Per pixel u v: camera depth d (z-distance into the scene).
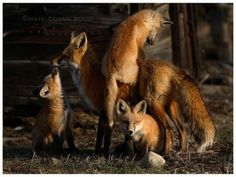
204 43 31.84
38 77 17.02
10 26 17.05
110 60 12.41
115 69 12.34
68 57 12.77
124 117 12.06
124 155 12.63
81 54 12.76
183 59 18.45
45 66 16.91
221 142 13.74
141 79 12.43
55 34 16.67
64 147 14.15
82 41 12.78
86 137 15.45
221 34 31.22
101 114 12.86
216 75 23.94
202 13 32.06
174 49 17.92
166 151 12.45
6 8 16.97
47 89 12.80
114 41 12.53
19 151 14.12
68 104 13.21
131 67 12.34
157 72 12.36
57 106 12.95
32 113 17.30
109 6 16.11
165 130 12.44
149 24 12.88
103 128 12.82
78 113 16.59
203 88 21.31
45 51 16.88
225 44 30.86
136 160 12.29
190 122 12.53
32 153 13.44
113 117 12.51
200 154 12.59
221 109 18.41
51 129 12.98
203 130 12.45
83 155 12.91
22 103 17.22
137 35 12.59
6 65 17.19
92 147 14.17
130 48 12.39
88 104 13.10
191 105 12.44
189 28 19.11
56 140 13.02
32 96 17.17
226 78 23.48
